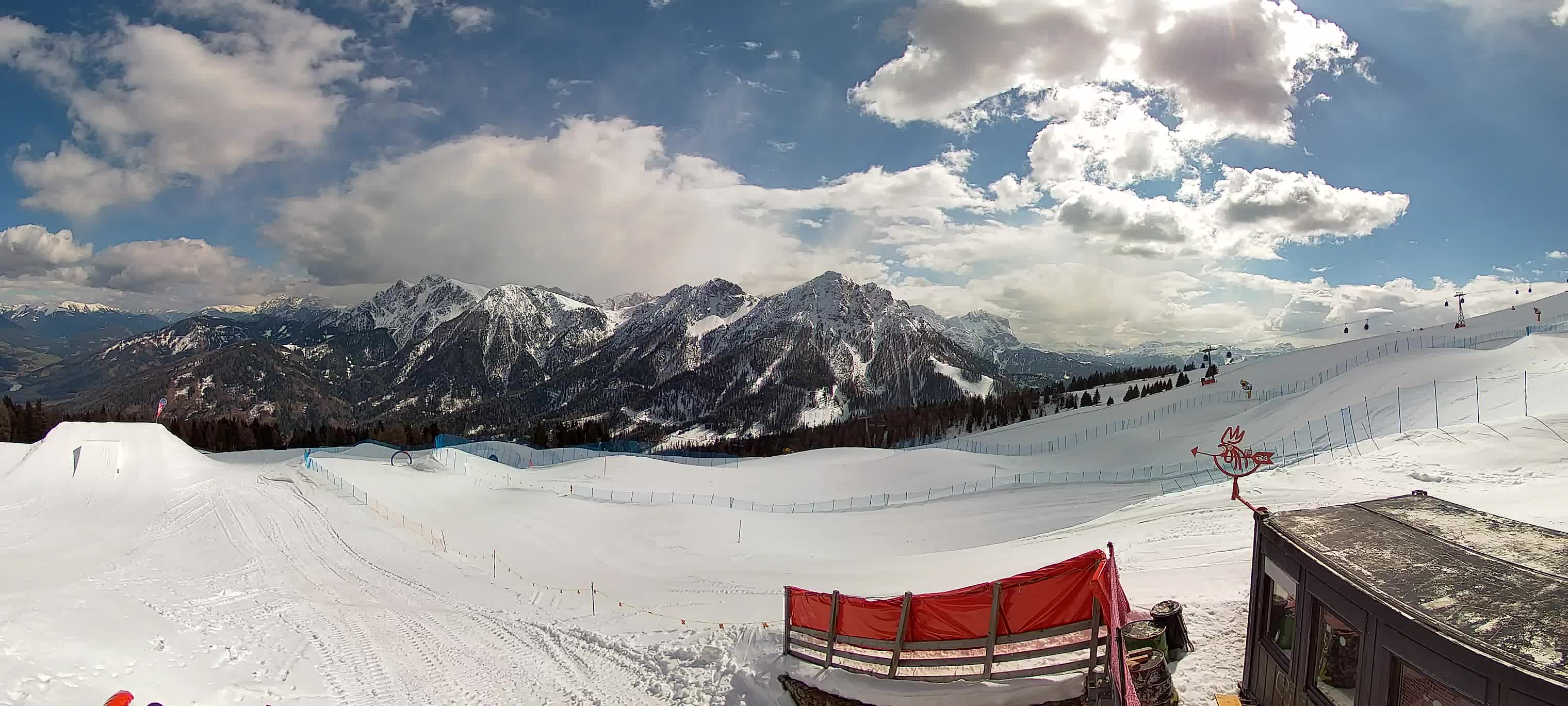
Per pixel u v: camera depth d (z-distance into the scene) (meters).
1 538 41.25
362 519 48.88
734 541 46.88
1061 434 109.12
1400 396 53.50
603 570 36.16
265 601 28.42
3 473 57.56
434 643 23.09
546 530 48.84
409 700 18.38
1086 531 33.88
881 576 29.58
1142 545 26.61
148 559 35.72
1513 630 7.61
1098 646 13.52
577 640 22.48
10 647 16.98
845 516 56.75
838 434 178.50
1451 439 35.75
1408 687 8.35
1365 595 8.94
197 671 18.86
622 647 21.06
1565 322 88.25
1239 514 29.83
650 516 52.53
